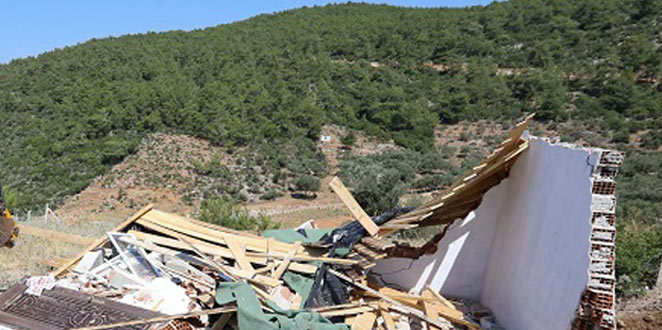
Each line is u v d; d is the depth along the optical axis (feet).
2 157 155.33
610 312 12.48
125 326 14.98
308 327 14.89
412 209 22.08
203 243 20.62
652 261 21.68
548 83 204.33
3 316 15.25
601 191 13.00
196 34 349.82
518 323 17.26
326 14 468.75
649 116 154.40
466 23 309.22
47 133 169.27
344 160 170.40
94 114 175.22
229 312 16.05
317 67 263.49
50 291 16.71
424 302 19.24
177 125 188.75
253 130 188.14
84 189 139.23
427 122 202.69
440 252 21.71
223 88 217.36
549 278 15.12
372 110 221.05
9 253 23.54
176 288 17.39
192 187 144.56
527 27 282.15
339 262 18.72
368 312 17.80
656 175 93.61
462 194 19.65
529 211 17.51
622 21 238.27
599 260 12.73
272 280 17.76
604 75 191.21
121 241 20.39
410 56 289.12
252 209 125.08
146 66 237.86
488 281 20.99
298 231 24.12
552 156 16.10
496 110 209.87
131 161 160.04
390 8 508.53
